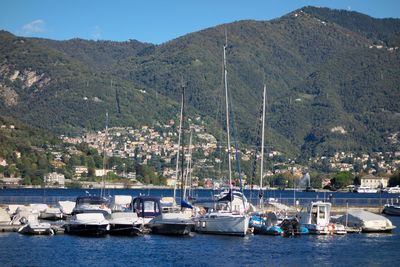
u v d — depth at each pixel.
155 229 98.62
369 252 86.25
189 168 157.62
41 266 72.25
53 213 115.00
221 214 98.88
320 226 105.50
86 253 80.94
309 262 77.88
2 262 74.06
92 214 96.75
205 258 79.00
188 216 102.31
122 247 86.12
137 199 105.50
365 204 178.50
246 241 94.31
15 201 168.62
